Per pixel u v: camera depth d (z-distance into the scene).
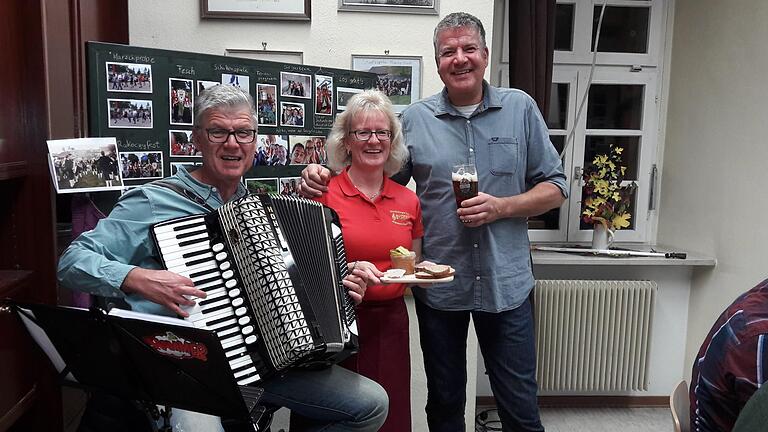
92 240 1.52
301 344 1.50
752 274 2.64
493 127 2.00
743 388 0.97
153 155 1.99
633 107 3.28
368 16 2.55
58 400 1.83
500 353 2.04
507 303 2.00
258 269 1.48
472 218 1.84
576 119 3.11
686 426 1.29
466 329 2.12
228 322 1.46
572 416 3.06
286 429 2.64
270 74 2.24
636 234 3.33
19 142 1.69
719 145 2.85
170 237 1.44
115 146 1.83
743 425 0.86
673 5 3.20
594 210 3.07
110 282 1.42
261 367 1.49
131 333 1.22
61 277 1.49
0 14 1.58
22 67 1.69
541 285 2.95
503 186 2.00
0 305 1.58
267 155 2.25
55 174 1.69
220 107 1.57
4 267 1.76
